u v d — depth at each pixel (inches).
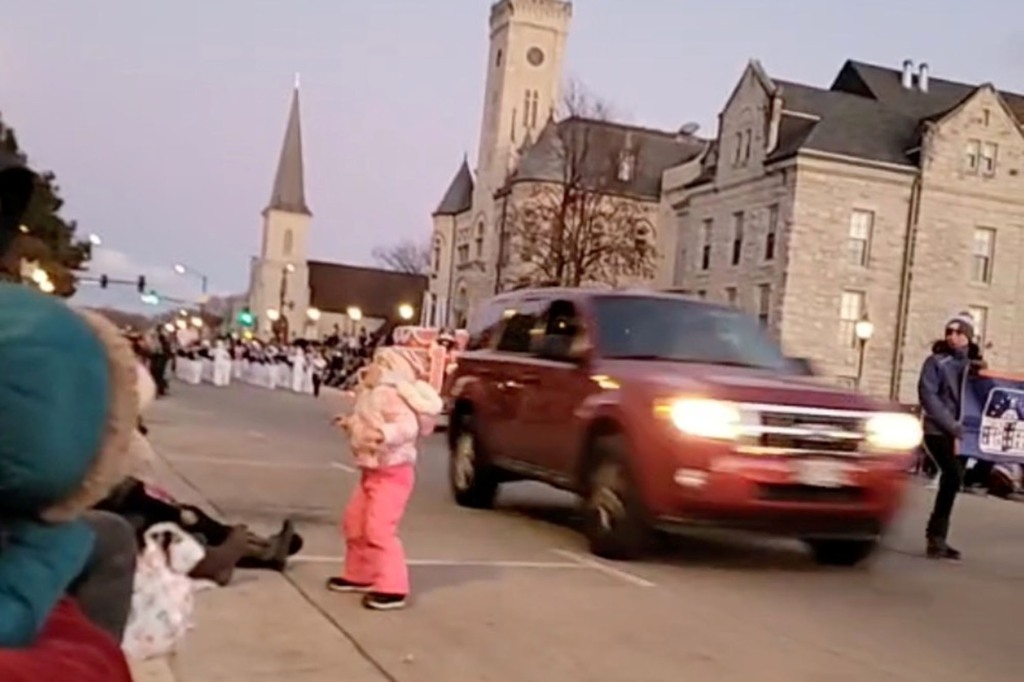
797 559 378.9
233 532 283.3
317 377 1625.2
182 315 3769.7
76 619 86.0
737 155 1899.6
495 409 435.5
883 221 1761.8
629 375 354.0
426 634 244.4
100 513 108.0
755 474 323.6
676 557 365.4
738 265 1872.5
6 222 98.6
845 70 2103.8
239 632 234.5
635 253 2123.5
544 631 253.6
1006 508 617.6
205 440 674.2
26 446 74.6
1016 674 244.2
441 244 3629.4
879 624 285.0
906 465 346.6
